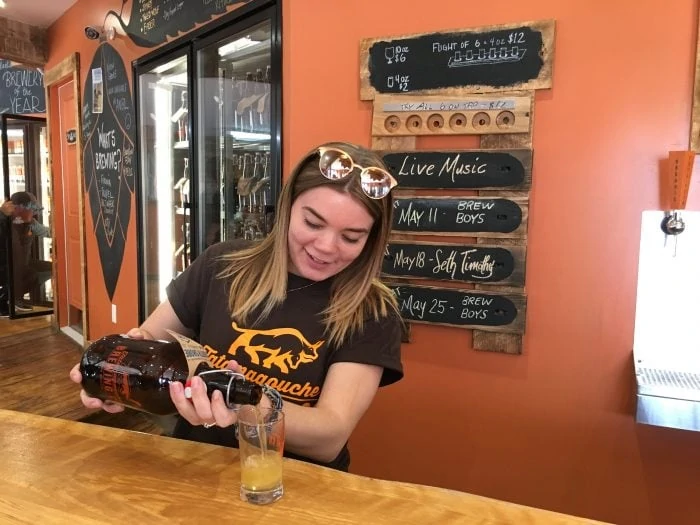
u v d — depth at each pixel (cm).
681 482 169
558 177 175
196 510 77
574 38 168
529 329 183
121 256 382
